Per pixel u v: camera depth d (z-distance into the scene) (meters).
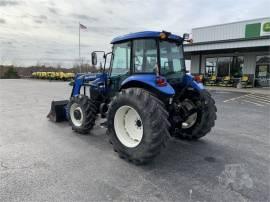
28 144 3.77
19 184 2.46
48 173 2.73
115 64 4.00
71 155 3.31
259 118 5.84
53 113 5.40
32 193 2.29
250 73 15.18
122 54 3.81
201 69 17.73
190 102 3.91
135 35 3.46
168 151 3.50
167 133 2.88
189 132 3.99
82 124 4.31
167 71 3.51
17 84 20.38
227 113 6.50
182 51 3.88
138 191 2.34
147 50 3.38
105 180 2.57
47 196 2.24
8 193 2.29
